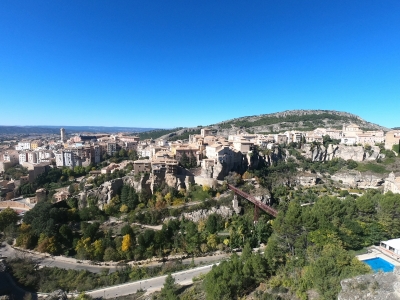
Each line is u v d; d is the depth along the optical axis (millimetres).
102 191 159000
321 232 79562
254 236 120125
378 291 42219
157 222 140625
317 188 185750
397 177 158125
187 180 164875
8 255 120438
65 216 142750
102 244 121188
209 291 65812
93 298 87750
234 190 153625
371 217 102750
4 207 178625
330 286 54250
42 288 97125
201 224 133375
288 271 71000
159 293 84062
